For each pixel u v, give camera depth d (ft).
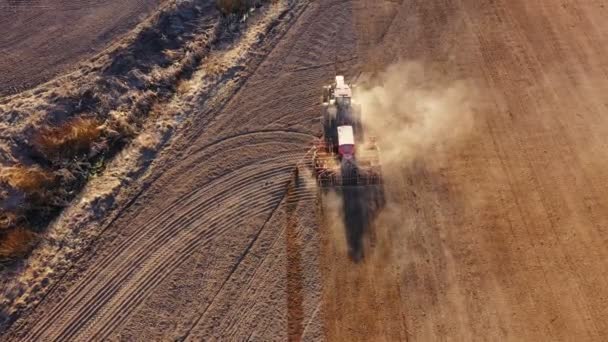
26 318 60.18
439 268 63.31
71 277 63.05
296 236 66.13
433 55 83.76
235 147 73.97
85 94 76.95
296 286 62.69
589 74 80.28
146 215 67.82
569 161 71.51
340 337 59.36
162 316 60.95
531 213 67.05
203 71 82.48
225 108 77.77
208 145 74.18
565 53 82.89
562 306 60.39
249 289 62.59
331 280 63.00
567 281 61.98
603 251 63.87
